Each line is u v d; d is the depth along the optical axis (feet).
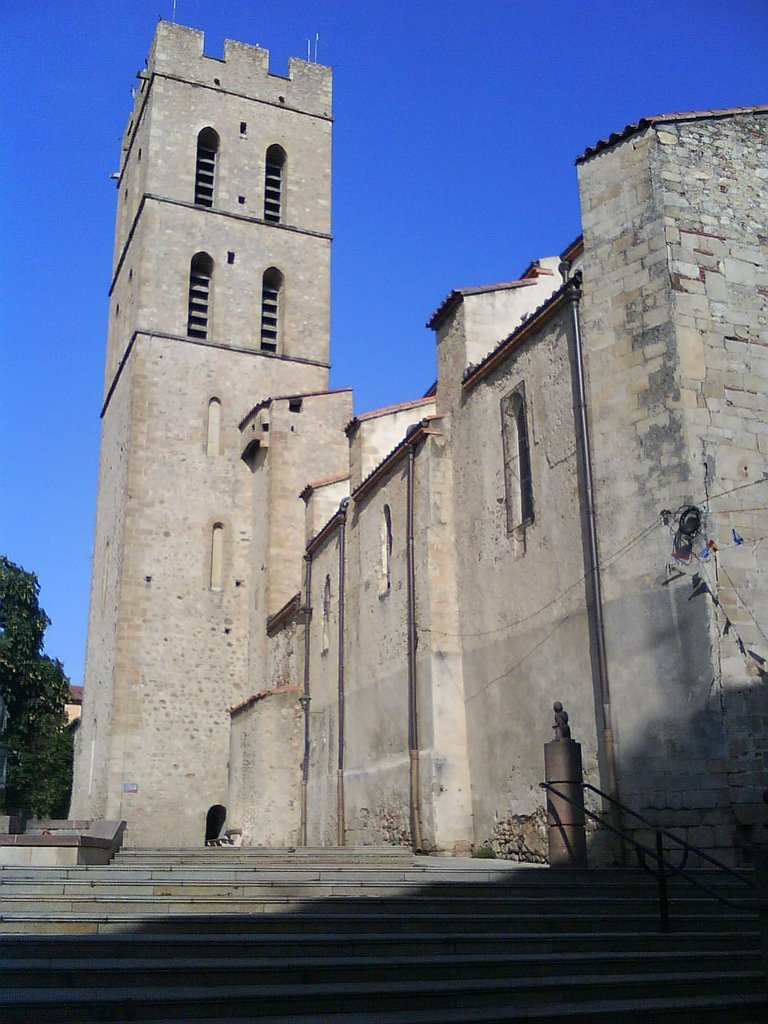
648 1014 27.86
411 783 72.08
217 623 133.49
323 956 31.19
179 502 137.18
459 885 41.55
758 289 57.88
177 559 134.41
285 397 133.18
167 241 149.59
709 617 49.93
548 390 63.62
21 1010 24.57
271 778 103.09
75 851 51.13
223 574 136.05
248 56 164.55
